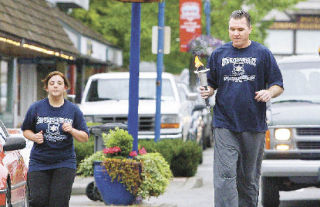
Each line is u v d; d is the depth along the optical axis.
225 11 78.94
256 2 81.19
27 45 45.03
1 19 41.81
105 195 25.50
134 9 26.41
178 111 39.44
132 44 26.66
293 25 123.81
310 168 23.55
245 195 17.89
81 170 26.52
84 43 66.25
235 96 16.95
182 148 35.84
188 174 36.00
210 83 17.34
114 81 40.94
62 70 59.78
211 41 57.59
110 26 85.44
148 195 25.66
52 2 68.06
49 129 18.48
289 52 124.44
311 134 23.83
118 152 25.72
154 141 37.56
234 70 16.95
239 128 17.02
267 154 23.88
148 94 40.72
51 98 18.64
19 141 18.52
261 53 16.95
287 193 31.14
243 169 17.55
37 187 18.50
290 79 26.22
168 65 97.25
